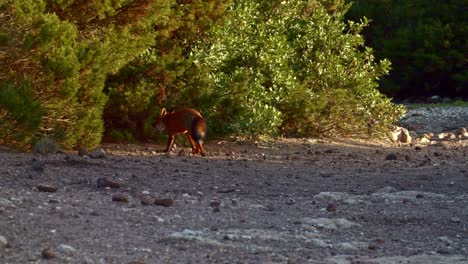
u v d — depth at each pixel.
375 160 39.09
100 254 17.11
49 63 32.19
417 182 30.42
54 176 26.39
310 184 29.28
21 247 17.19
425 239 20.64
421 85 102.44
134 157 33.66
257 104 44.16
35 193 23.11
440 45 100.88
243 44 45.16
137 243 18.27
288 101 46.59
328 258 17.86
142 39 37.38
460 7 102.56
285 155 39.69
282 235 19.95
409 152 44.09
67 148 34.12
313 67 49.59
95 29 37.00
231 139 43.09
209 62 41.97
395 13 105.25
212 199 24.86
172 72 39.47
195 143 38.03
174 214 21.77
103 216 20.70
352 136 50.53
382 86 101.81
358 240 20.19
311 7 52.59
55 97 33.09
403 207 24.73
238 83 42.41
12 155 30.48
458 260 17.92
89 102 34.56
